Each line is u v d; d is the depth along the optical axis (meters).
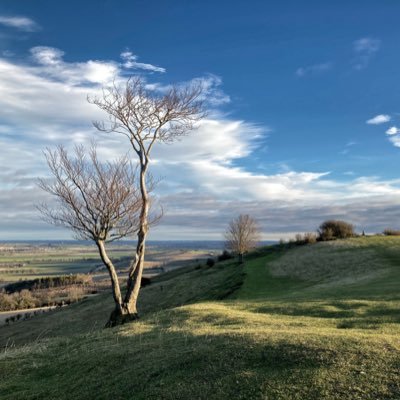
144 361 10.23
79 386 9.61
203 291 43.16
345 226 69.38
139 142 23.09
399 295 19.02
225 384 7.91
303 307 17.69
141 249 22.05
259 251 72.44
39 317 61.62
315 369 7.96
